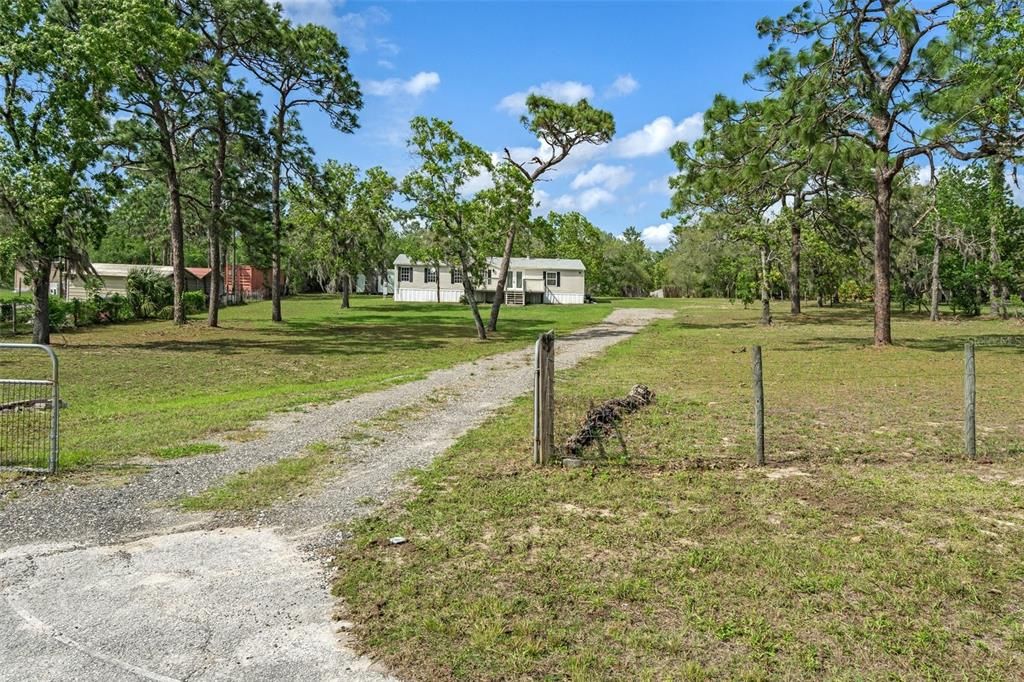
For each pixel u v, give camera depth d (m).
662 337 25.02
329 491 5.84
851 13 16.44
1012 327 27.03
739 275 36.78
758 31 17.81
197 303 42.09
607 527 4.82
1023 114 14.26
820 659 3.09
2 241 17.78
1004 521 4.89
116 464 6.71
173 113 26.56
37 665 3.13
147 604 3.73
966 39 14.55
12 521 5.07
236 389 12.72
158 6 21.12
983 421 8.58
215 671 3.07
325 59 30.80
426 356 19.06
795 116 16.95
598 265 68.75
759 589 3.79
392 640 3.31
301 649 3.25
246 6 26.41
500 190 24.69
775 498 5.42
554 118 25.86
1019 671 2.98
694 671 2.98
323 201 32.75
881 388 11.64
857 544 4.44
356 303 53.34
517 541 4.58
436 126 23.50
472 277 26.11
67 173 18.34
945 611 3.53
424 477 6.22
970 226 31.92
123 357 17.94
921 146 16.45
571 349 20.56
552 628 3.39
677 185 21.33
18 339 22.53
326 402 10.64
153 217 51.88
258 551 4.50
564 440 7.59
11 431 8.25
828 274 46.53
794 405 9.92
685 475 6.11
